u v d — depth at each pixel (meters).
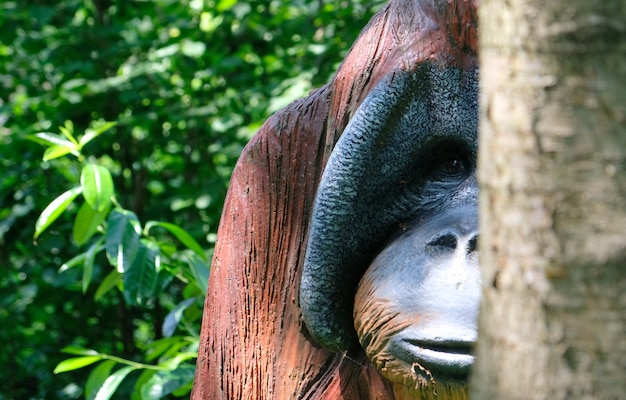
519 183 1.47
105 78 7.38
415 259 2.68
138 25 8.20
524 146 1.46
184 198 6.84
